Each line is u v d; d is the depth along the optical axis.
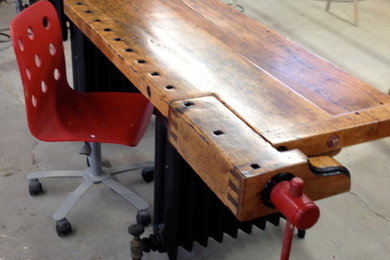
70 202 1.93
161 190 1.68
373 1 4.81
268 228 1.98
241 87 1.30
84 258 1.79
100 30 1.61
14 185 2.12
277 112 1.19
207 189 1.57
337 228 2.00
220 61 1.45
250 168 0.96
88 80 2.27
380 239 1.96
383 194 2.22
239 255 1.84
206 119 1.13
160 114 1.51
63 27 3.29
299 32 4.01
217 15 1.83
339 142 1.14
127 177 2.21
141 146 2.45
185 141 1.15
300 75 1.40
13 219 1.94
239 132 1.08
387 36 4.04
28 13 1.63
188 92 1.26
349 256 1.87
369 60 3.60
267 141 1.06
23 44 1.58
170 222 1.62
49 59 1.78
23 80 1.55
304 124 1.14
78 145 2.41
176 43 1.55
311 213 0.90
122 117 1.83
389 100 1.28
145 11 1.80
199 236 1.72
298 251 1.88
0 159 2.27
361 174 2.35
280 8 4.49
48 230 1.90
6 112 2.63
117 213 2.00
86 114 1.83
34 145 2.38
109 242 1.86
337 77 1.40
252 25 1.75
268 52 1.54
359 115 1.19
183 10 1.85
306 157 1.01
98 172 2.07
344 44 3.84
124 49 1.48
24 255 1.78
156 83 1.29
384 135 1.21
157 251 1.82
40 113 1.74
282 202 0.93
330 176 1.03
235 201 0.98
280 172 0.96
